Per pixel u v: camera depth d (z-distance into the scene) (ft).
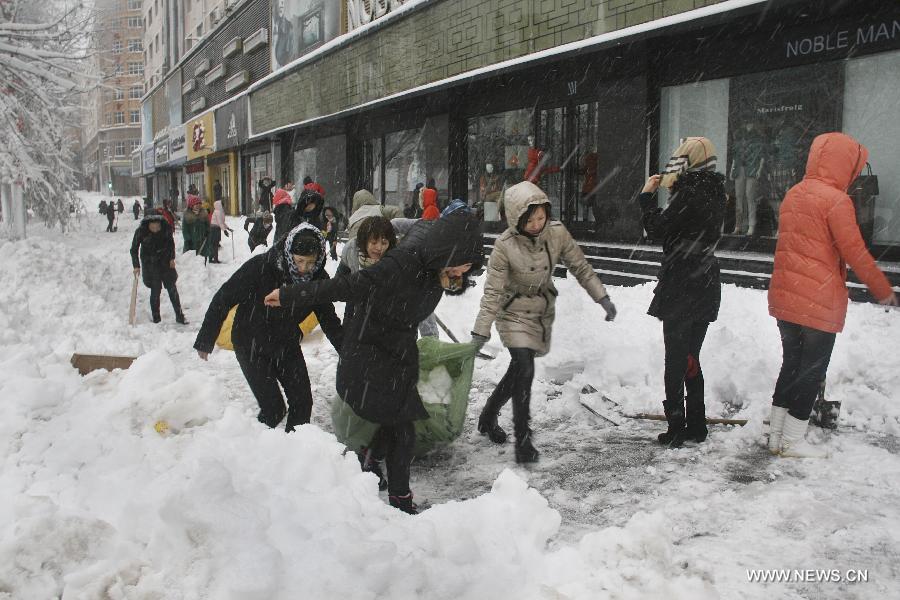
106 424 11.77
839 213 14.10
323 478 10.52
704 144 15.40
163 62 197.36
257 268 14.23
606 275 36.76
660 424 17.84
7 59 56.95
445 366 15.66
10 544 7.84
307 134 94.32
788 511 12.29
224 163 141.59
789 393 14.96
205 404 12.79
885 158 32.24
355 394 12.62
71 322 25.17
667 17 36.47
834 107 33.86
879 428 16.46
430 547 8.89
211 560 7.93
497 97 55.31
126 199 255.91
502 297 15.74
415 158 68.03
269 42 107.04
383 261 12.22
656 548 9.30
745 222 37.88
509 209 15.11
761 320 23.91
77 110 64.44
